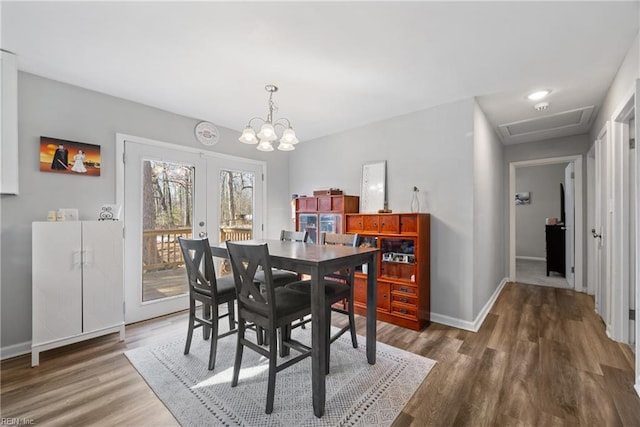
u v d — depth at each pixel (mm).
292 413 1585
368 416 1557
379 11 1635
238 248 1734
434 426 1482
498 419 1525
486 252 3311
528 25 1757
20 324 2268
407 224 2900
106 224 2422
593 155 3803
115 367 2051
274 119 3479
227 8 1607
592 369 1996
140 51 2047
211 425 1492
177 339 2520
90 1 1542
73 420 1523
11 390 1781
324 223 3783
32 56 2102
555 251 5098
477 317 2867
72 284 2244
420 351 2297
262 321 1674
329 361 2031
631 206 2346
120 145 2826
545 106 3037
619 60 2145
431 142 3059
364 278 3145
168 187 3215
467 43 1950
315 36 1878
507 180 4656
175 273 3248
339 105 3041
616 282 2428
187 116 3371
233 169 3865
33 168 2330
